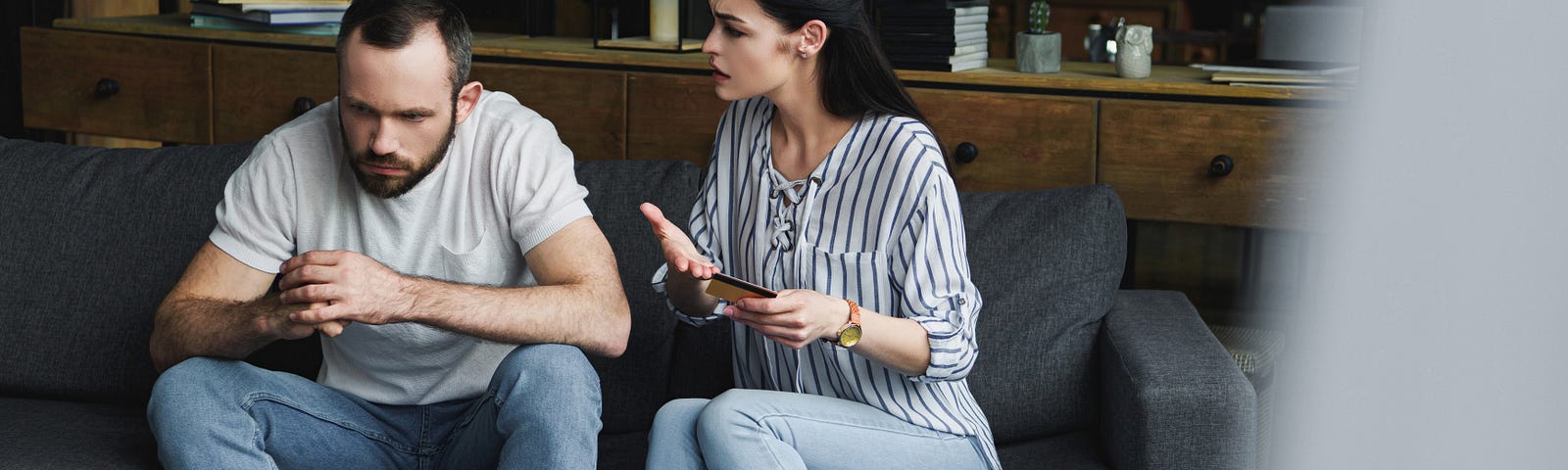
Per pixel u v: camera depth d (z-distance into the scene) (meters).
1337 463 1.53
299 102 2.62
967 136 2.32
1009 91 2.30
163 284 1.93
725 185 1.69
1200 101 2.21
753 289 1.41
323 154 1.69
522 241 1.66
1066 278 1.86
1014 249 1.87
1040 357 1.82
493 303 1.53
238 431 1.50
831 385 1.60
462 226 1.67
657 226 1.56
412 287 1.51
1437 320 1.43
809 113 1.57
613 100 2.47
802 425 1.50
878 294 1.55
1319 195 2.07
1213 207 2.21
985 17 2.47
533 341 1.56
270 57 2.64
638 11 2.84
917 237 1.51
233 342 1.54
